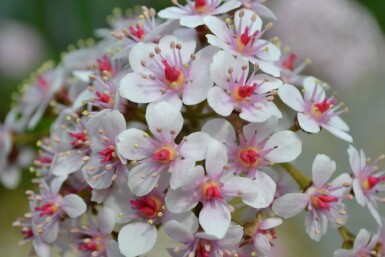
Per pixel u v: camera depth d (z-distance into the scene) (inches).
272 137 5.5
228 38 5.7
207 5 5.8
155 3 8.6
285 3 8.9
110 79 5.8
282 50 7.2
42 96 7.4
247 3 6.0
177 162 5.3
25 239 6.1
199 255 5.3
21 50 9.8
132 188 5.3
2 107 9.4
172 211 5.2
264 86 5.6
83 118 5.9
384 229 5.9
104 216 5.6
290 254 9.4
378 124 9.9
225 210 5.2
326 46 8.8
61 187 5.9
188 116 5.8
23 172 9.5
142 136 5.4
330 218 5.6
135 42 5.9
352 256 5.7
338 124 5.9
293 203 5.4
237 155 5.5
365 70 9.2
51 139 6.3
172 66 5.6
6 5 9.4
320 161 5.5
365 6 9.6
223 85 5.4
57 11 9.1
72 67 7.0
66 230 5.9
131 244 5.4
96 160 5.5
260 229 5.4
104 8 8.9
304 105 5.7
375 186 5.9
